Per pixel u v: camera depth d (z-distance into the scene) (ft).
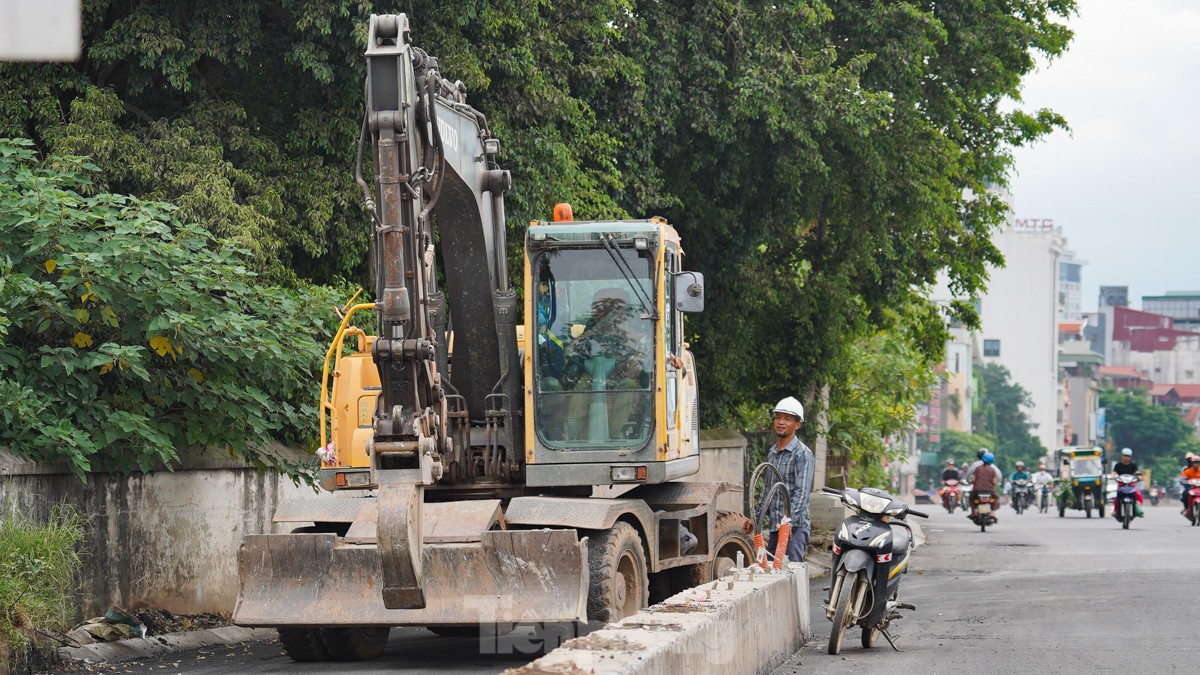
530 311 52.34
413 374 42.80
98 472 56.75
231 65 81.20
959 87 129.49
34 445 53.06
